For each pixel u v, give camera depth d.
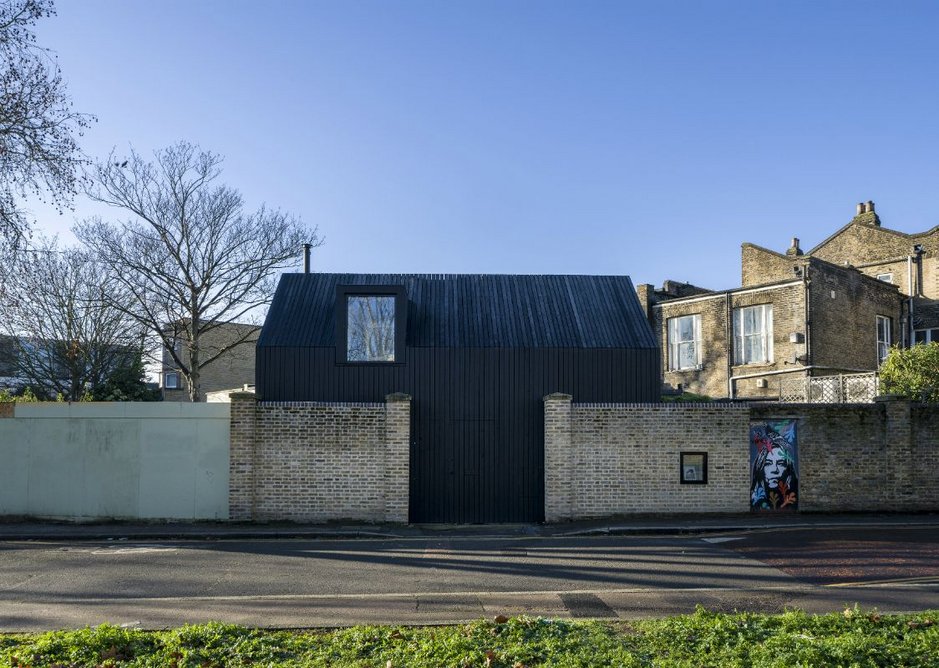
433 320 18.62
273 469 16.48
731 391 29.16
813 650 6.51
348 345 17.88
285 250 32.28
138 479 16.77
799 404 17.16
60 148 15.40
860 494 17.19
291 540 14.78
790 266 34.84
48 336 32.44
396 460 16.56
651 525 15.74
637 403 16.91
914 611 8.39
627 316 19.19
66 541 14.89
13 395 32.03
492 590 9.84
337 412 16.61
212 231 31.09
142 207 30.14
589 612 8.60
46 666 6.62
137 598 9.53
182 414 16.80
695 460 16.92
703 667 6.42
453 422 17.50
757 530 15.24
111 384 34.12
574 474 16.70
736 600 9.12
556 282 20.47
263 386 17.67
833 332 27.73
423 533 15.53
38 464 17.06
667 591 9.66
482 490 17.30
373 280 20.20
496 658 6.63
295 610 8.77
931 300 32.31
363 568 11.44
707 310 30.38
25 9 14.55
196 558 12.47
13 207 15.32
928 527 15.32
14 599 9.55
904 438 17.31
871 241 36.56
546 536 14.98
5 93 14.60
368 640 7.24
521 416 17.58
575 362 17.84
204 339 45.56
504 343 17.88
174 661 6.65
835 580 10.25
